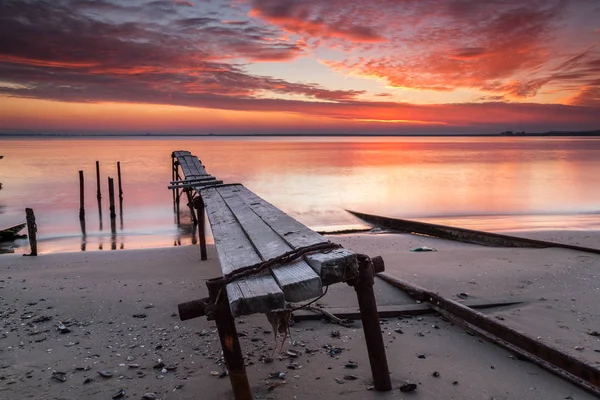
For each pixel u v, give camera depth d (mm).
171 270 8031
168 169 47312
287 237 3496
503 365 3850
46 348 4387
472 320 4625
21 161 60750
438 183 32250
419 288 5695
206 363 3975
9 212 21438
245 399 2781
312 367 3814
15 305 5820
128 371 3859
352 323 4914
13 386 3619
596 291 6133
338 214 19094
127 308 5656
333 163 56438
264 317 5113
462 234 11984
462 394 3379
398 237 12633
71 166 51625
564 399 3314
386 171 43406
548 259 8211
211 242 13609
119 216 20156
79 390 3539
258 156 75188
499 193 26469
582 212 19781
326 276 2598
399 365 3865
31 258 10062
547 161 59000
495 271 7352
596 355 4121
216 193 7125
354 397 3309
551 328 4793
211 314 2668
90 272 7945
